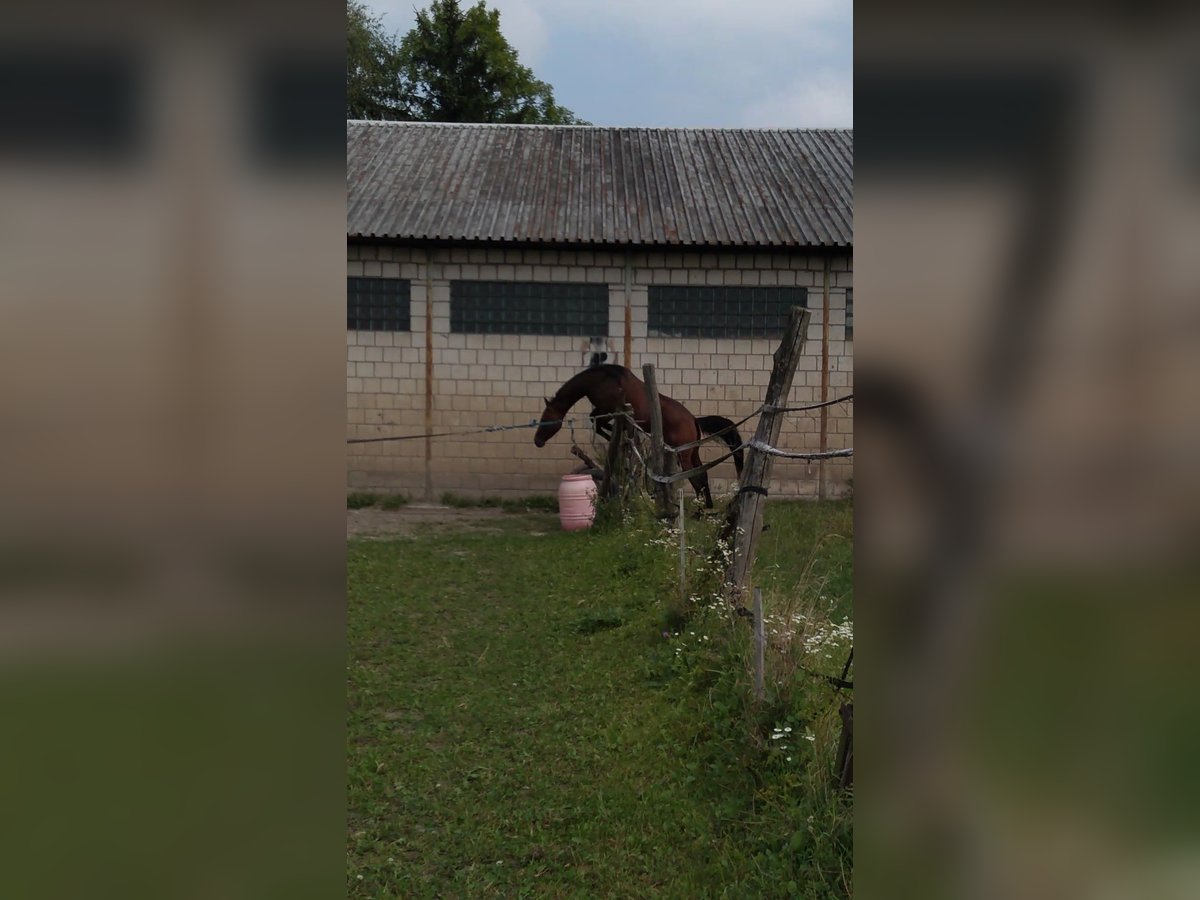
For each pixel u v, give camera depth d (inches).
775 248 464.8
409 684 199.0
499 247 467.8
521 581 295.1
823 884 109.4
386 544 366.9
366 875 122.2
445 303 475.2
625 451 386.6
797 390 477.4
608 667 203.9
